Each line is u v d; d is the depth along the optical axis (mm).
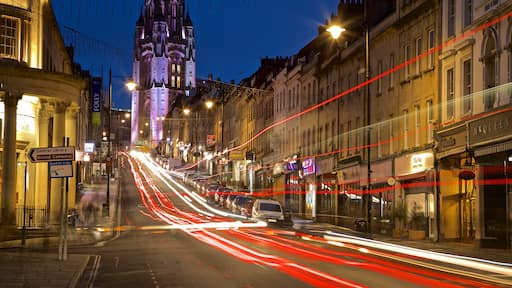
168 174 117938
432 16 33719
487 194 28000
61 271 17797
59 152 20359
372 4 44844
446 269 19312
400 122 37750
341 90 48781
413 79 35969
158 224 43625
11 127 32250
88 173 84500
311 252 24234
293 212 60969
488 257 23500
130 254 23703
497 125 26234
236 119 93812
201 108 126438
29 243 29047
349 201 46562
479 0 28531
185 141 149375
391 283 15336
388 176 38938
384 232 37875
